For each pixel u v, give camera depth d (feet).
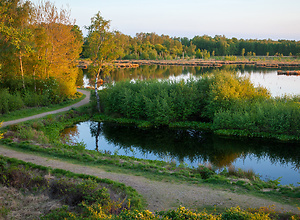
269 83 147.54
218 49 490.90
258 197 30.48
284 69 250.98
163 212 23.54
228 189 33.04
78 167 39.32
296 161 48.96
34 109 78.59
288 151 53.67
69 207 25.73
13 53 78.28
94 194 27.37
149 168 40.04
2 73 83.51
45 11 94.63
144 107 77.10
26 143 49.16
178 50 454.40
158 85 80.02
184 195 30.78
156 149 56.39
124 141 61.67
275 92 116.98
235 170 42.16
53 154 44.80
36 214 24.03
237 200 29.43
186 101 74.49
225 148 56.13
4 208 24.49
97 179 33.32
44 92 87.51
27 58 86.38
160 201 29.04
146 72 224.53
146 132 68.39
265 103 67.72
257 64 304.91
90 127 72.23
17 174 32.14
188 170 41.16
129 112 78.64
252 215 21.66
